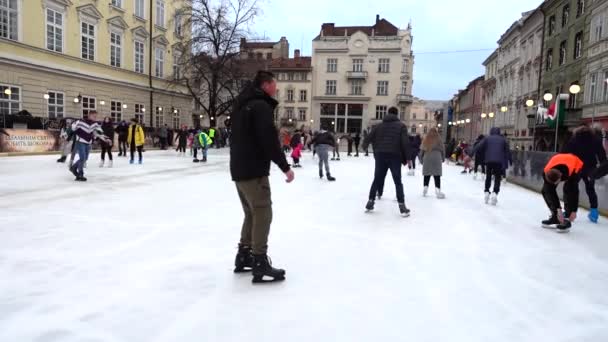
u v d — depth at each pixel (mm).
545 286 3393
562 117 24828
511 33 38812
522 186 11406
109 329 2455
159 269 3523
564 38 27219
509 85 39281
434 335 2504
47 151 17203
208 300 2922
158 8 31672
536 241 4926
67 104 22969
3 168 11141
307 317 2699
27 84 20438
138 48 29375
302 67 62625
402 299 3039
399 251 4297
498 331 2582
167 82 31656
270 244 4441
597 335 2562
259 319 2650
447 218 6188
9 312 2643
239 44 28500
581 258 4246
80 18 23734
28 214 5523
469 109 60719
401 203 6203
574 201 5578
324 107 62562
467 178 13359
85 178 9031
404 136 6164
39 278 3234
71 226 4930
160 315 2660
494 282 3451
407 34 59562
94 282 3186
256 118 3137
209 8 27906
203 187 8695
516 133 36500
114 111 26828
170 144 28656
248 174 3203
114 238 4469
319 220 5746
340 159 21391
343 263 3844
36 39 20922
